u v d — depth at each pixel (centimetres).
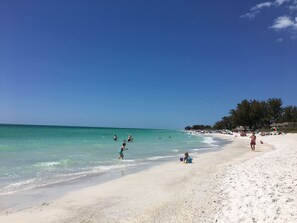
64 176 1780
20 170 1919
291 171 1516
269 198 1019
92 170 2014
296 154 2398
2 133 7400
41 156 2686
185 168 2089
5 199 1254
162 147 4312
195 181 1586
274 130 9994
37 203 1203
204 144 5141
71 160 2464
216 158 2739
